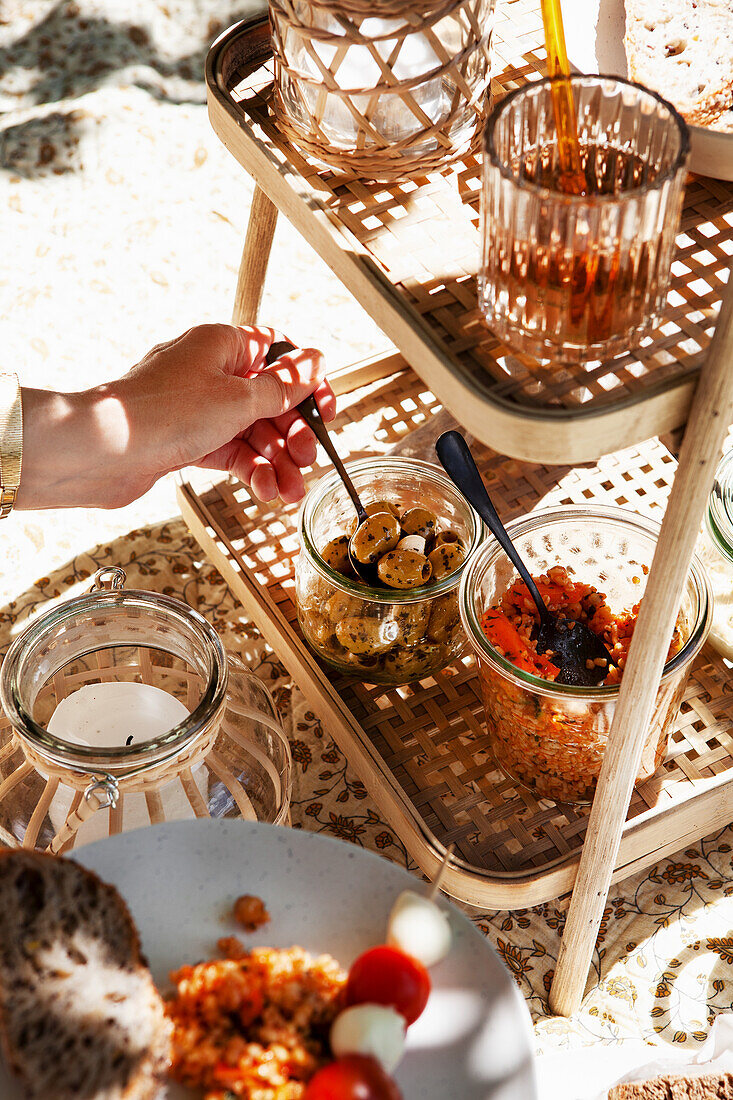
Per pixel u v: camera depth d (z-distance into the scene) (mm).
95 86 1426
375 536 687
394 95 561
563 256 437
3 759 625
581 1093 588
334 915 474
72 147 1359
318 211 582
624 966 698
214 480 907
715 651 762
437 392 492
